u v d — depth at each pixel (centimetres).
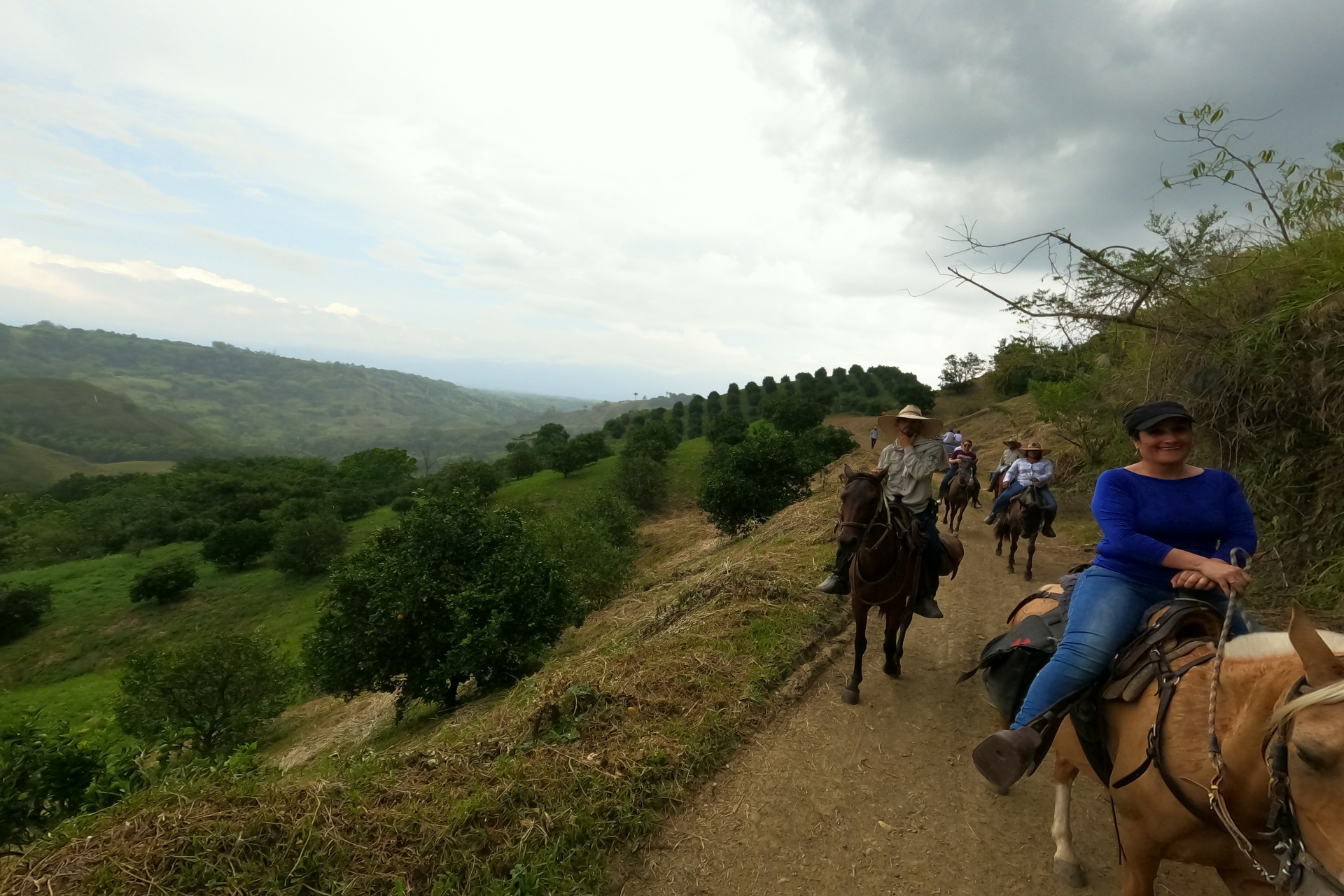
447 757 430
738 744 479
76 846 318
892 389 8494
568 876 337
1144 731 220
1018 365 872
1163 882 326
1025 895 331
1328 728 146
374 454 7025
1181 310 671
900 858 362
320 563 3541
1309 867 150
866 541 484
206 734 1395
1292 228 648
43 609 3316
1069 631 263
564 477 5225
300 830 332
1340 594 544
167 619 3195
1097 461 1388
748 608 707
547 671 675
